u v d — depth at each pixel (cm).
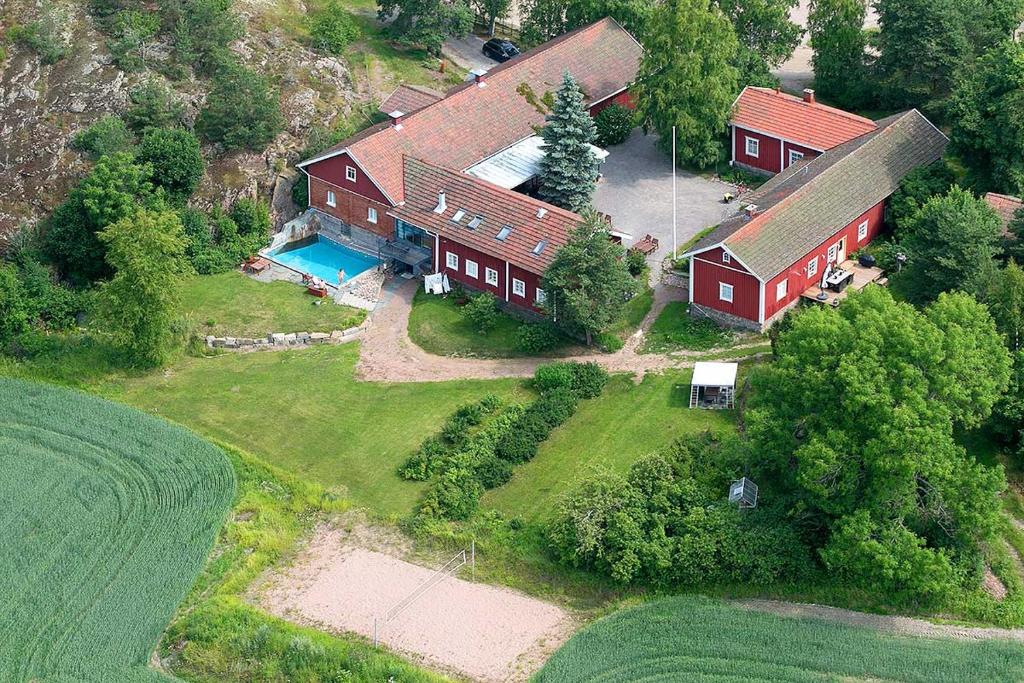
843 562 6359
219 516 7088
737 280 8094
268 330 8581
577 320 8038
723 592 6594
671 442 7412
